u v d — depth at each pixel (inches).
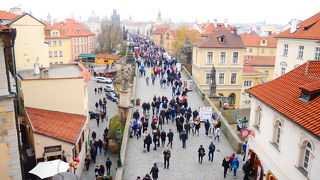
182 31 4055.1
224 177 837.8
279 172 741.3
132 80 1927.9
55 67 1315.2
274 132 783.7
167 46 4628.4
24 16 1362.0
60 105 1024.2
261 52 3779.5
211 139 1082.1
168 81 1841.8
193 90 1772.9
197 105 1461.6
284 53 2006.6
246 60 3041.3
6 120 627.5
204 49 2106.3
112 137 1178.0
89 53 4451.3
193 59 2383.1
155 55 2888.8
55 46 3528.5
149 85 1845.5
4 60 606.9
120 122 1267.2
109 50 4859.7
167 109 1235.9
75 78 1018.1
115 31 5339.6
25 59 1401.3
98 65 3846.0
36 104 997.2
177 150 990.4
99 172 885.2
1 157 638.5
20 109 1036.5
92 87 2721.5
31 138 903.1
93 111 1820.9
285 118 700.7
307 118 637.9
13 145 643.5
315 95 693.3
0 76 607.5
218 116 1189.1
